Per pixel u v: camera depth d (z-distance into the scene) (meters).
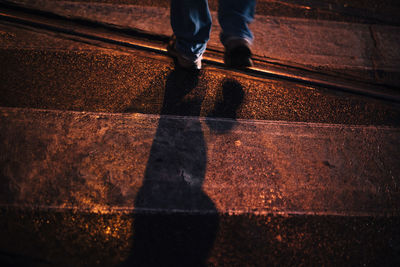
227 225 1.53
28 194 1.54
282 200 1.66
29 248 1.38
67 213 1.49
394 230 1.60
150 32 2.53
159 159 1.75
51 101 1.97
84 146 1.76
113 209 1.53
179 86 2.19
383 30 2.88
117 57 2.32
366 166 1.88
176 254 1.42
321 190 1.73
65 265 1.35
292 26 2.81
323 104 2.23
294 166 1.82
